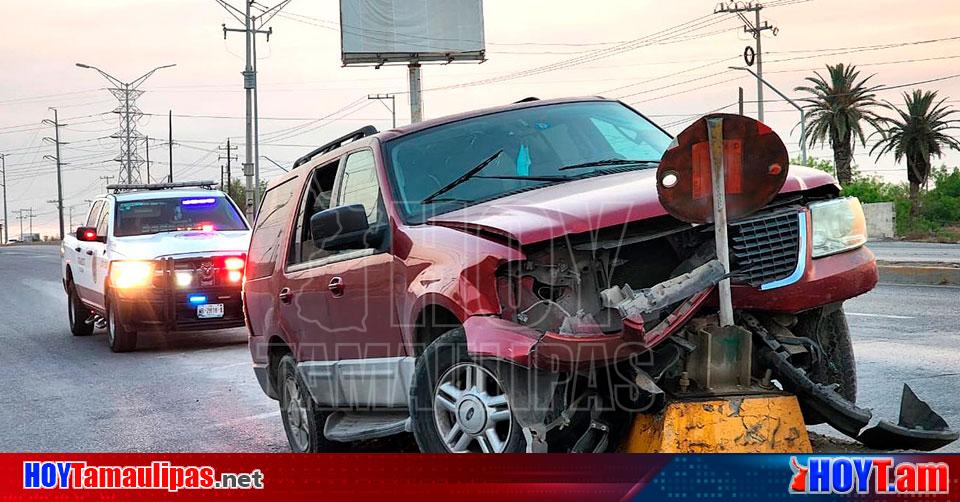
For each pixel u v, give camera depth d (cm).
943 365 907
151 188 1695
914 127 6612
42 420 934
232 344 1484
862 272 536
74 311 1688
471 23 5678
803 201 545
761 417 470
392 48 5591
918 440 481
